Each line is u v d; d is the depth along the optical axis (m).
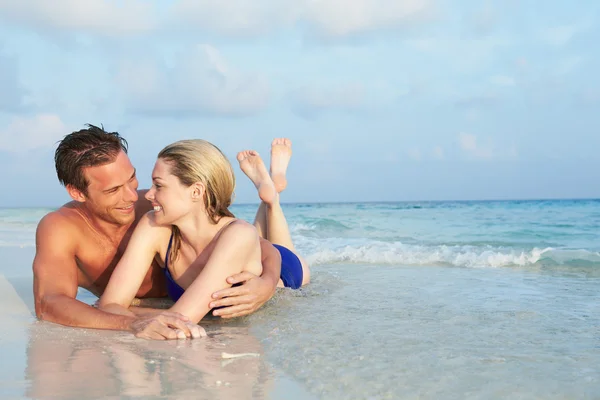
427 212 20.66
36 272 3.22
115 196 3.25
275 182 5.55
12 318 3.14
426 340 2.57
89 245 3.43
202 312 2.86
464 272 5.36
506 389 1.89
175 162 2.97
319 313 3.24
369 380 1.98
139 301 3.61
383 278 4.89
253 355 2.31
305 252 7.09
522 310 3.32
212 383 1.92
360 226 13.23
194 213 3.08
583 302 3.65
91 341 2.58
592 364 2.19
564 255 6.22
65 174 3.20
